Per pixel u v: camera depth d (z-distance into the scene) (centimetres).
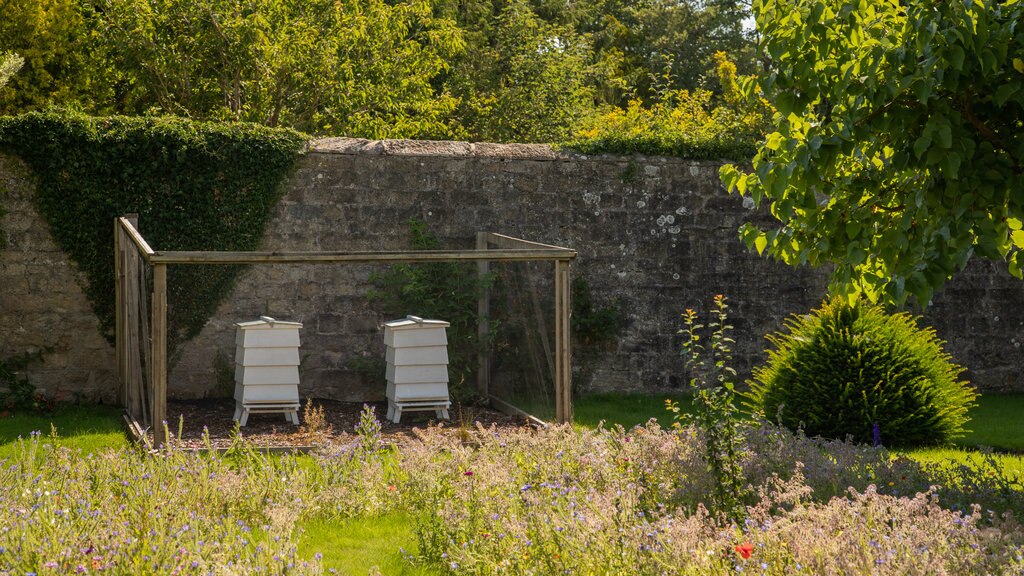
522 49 1923
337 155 983
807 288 1095
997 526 482
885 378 776
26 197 900
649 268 1059
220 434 805
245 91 1477
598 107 2255
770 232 564
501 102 1830
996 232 478
